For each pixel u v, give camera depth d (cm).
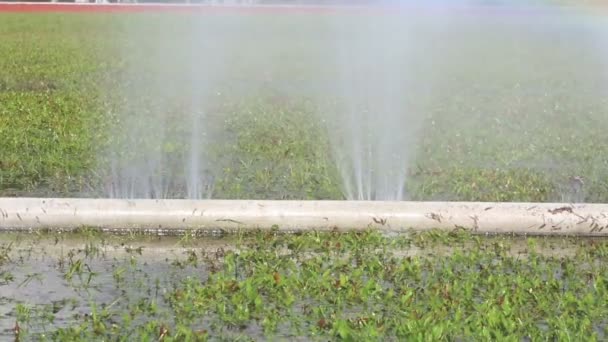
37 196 902
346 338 549
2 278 667
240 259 693
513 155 1120
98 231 768
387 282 653
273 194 912
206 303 601
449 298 611
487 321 568
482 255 711
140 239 759
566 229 775
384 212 767
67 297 631
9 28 2864
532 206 779
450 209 774
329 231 766
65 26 2964
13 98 1459
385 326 565
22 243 746
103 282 660
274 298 615
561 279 670
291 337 562
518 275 659
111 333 564
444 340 545
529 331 562
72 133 1162
